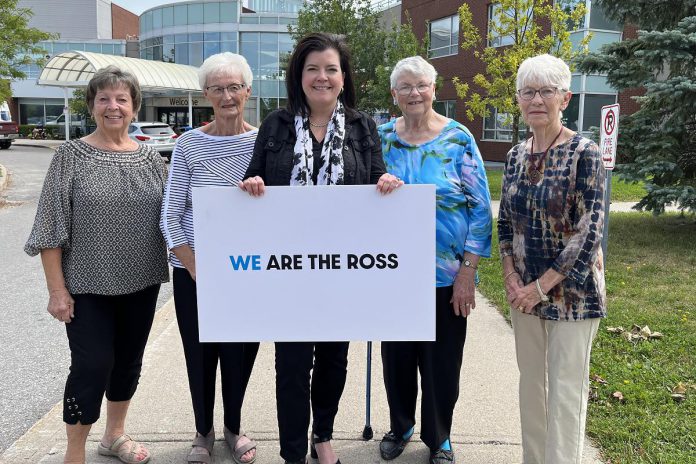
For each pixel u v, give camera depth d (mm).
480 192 2820
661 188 8203
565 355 2516
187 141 2867
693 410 3377
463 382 3922
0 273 7246
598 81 19812
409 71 2775
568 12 15938
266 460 3059
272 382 3965
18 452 3129
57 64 29750
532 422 2775
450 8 24000
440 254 2838
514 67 13000
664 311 5262
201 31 36938
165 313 5621
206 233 2533
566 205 2465
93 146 2740
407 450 3150
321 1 21469
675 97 7820
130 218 2717
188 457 3027
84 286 2656
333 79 2584
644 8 8703
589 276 2471
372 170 2701
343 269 2547
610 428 3201
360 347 4602
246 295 2576
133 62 29266
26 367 4406
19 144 36094
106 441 3061
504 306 5496
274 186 2527
